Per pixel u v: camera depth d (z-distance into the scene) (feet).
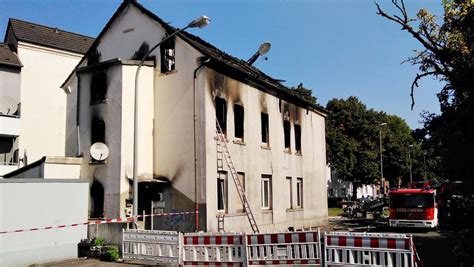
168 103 59.26
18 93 89.61
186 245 40.47
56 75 95.71
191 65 57.82
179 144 57.67
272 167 73.41
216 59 57.47
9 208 41.09
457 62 36.14
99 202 56.65
